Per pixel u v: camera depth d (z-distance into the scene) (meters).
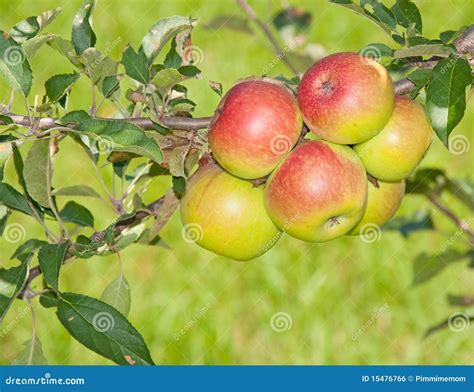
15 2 9.62
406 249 7.64
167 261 7.86
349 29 8.80
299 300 7.64
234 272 7.77
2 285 3.89
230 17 5.07
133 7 9.45
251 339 7.54
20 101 8.34
